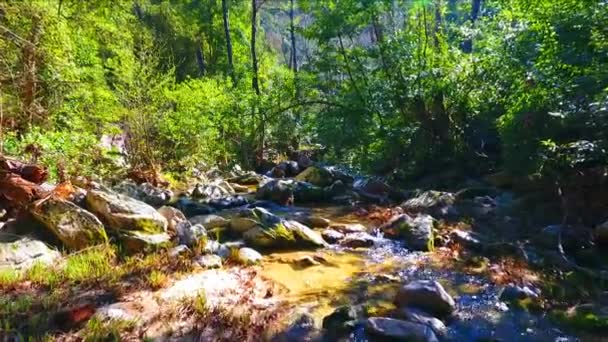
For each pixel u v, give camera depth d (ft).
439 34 32.99
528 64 23.03
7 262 14.19
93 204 18.02
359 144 35.09
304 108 44.11
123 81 34.01
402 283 14.33
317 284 14.38
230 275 14.92
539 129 19.85
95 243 16.25
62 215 16.52
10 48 27.91
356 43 36.04
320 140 38.86
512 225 19.58
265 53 86.94
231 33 82.99
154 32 59.77
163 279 14.08
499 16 28.63
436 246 17.94
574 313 11.73
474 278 14.52
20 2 28.89
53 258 15.16
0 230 16.39
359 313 12.10
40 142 24.61
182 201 25.46
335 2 35.42
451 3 40.42
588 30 18.04
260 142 46.24
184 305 12.51
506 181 24.68
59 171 23.73
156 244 16.66
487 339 10.83
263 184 28.99
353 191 27.84
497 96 27.66
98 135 34.32
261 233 18.03
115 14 43.16
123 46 39.32
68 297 12.73
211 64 83.30
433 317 11.69
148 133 32.48
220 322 11.70
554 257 15.70
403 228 19.04
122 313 11.86
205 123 38.99
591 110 16.65
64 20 36.06
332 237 19.01
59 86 30.83
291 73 47.09
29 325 11.09
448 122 31.01
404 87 31.73
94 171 28.19
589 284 13.62
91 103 33.68
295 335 11.16
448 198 23.02
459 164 30.35
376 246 18.07
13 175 17.99
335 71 36.76
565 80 18.57
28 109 27.09
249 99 44.68
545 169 19.80
